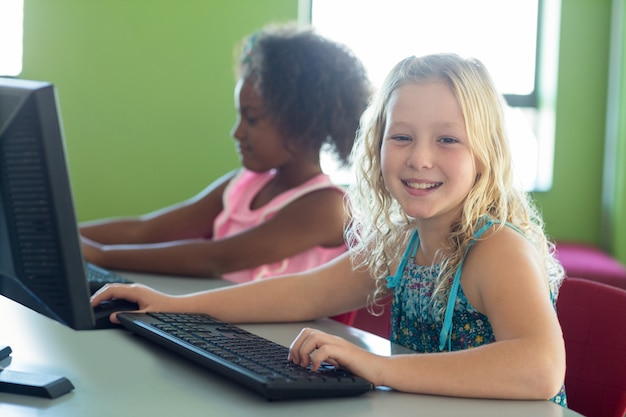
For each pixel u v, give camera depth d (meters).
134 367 0.98
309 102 1.88
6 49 3.31
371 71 3.82
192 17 3.49
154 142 3.51
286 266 1.85
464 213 1.12
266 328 1.26
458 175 1.10
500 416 0.84
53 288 0.84
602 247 3.98
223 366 0.91
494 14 3.95
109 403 0.84
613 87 3.89
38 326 1.18
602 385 1.22
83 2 3.37
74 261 0.83
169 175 3.53
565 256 3.54
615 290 1.24
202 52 3.51
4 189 0.83
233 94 3.56
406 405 0.87
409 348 1.24
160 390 0.89
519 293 1.00
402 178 1.12
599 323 1.24
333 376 0.90
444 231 1.18
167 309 1.25
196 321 1.16
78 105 3.41
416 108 1.11
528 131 4.07
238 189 2.11
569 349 1.26
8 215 0.84
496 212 1.15
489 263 1.06
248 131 1.93
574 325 1.26
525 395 0.90
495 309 1.01
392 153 1.13
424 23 3.87
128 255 1.81
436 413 0.84
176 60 3.49
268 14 3.56
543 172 4.02
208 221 2.24
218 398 0.86
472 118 1.11
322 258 1.84
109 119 3.45
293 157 1.93
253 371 0.88
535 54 4.03
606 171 3.95
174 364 1.00
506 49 3.99
